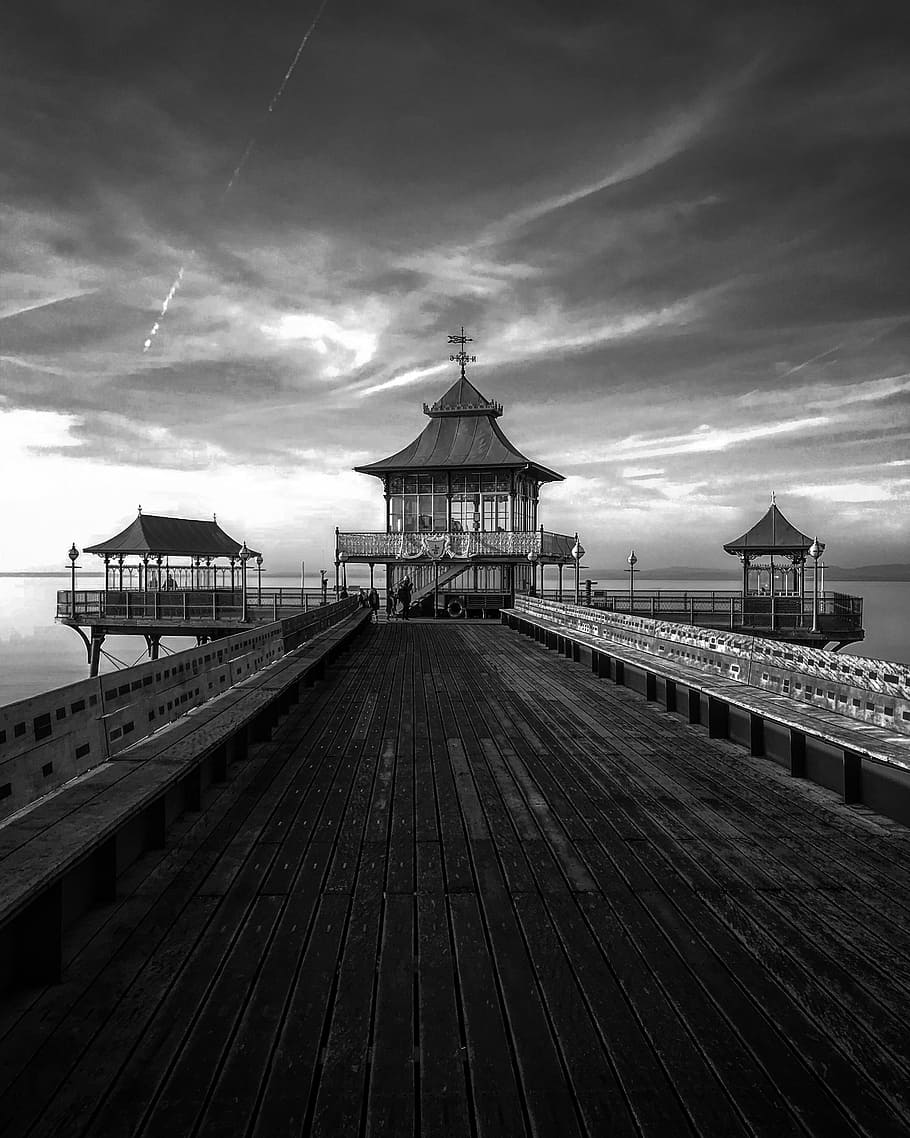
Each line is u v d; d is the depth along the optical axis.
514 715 10.84
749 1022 3.34
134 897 4.66
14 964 3.62
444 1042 3.19
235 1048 3.13
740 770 7.77
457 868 5.16
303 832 5.88
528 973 3.76
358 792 6.97
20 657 69.75
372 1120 2.72
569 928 4.26
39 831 3.91
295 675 10.35
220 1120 2.71
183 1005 3.46
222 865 5.19
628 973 3.76
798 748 7.52
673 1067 3.03
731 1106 2.81
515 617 28.67
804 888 4.82
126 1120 2.71
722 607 39.88
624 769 7.81
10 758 4.12
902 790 6.04
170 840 5.68
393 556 37.28
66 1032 3.24
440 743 9.03
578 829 5.95
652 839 5.72
